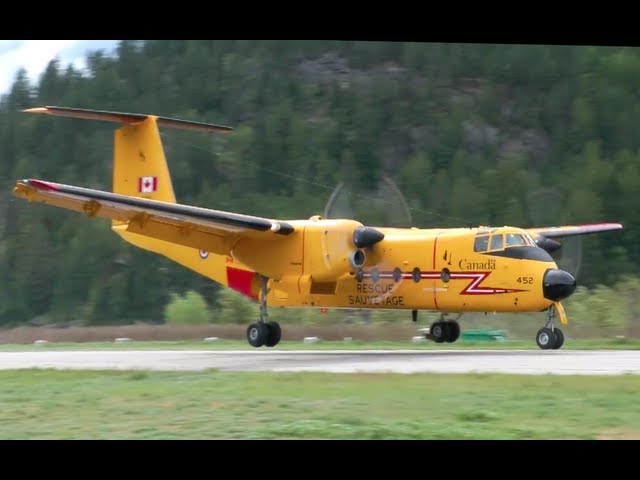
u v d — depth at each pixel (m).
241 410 47.69
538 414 45.19
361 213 150.12
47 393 56.44
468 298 85.94
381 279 90.19
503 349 93.44
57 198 75.19
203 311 145.50
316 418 45.09
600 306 121.00
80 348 108.44
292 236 86.94
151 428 43.78
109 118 95.31
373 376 60.31
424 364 71.25
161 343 115.88
